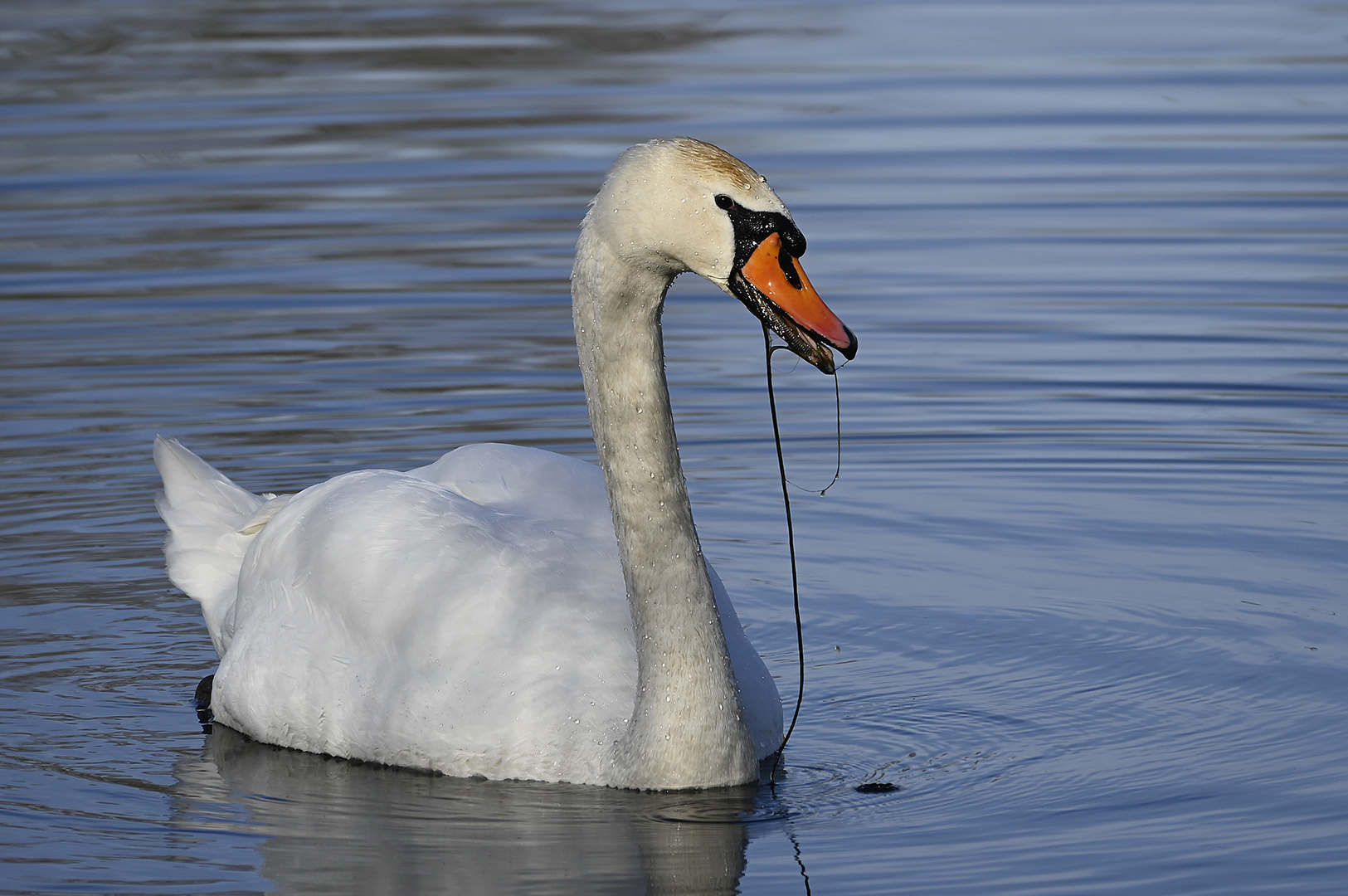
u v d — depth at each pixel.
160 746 10.53
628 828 9.22
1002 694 10.98
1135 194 21.22
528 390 16.31
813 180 21.83
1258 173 21.86
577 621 10.12
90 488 14.45
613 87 25.86
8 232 20.14
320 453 14.90
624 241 9.01
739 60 27.38
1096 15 29.69
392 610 10.34
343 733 10.31
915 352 17.19
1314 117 23.88
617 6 31.33
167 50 28.19
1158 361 16.86
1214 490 14.39
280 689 10.54
